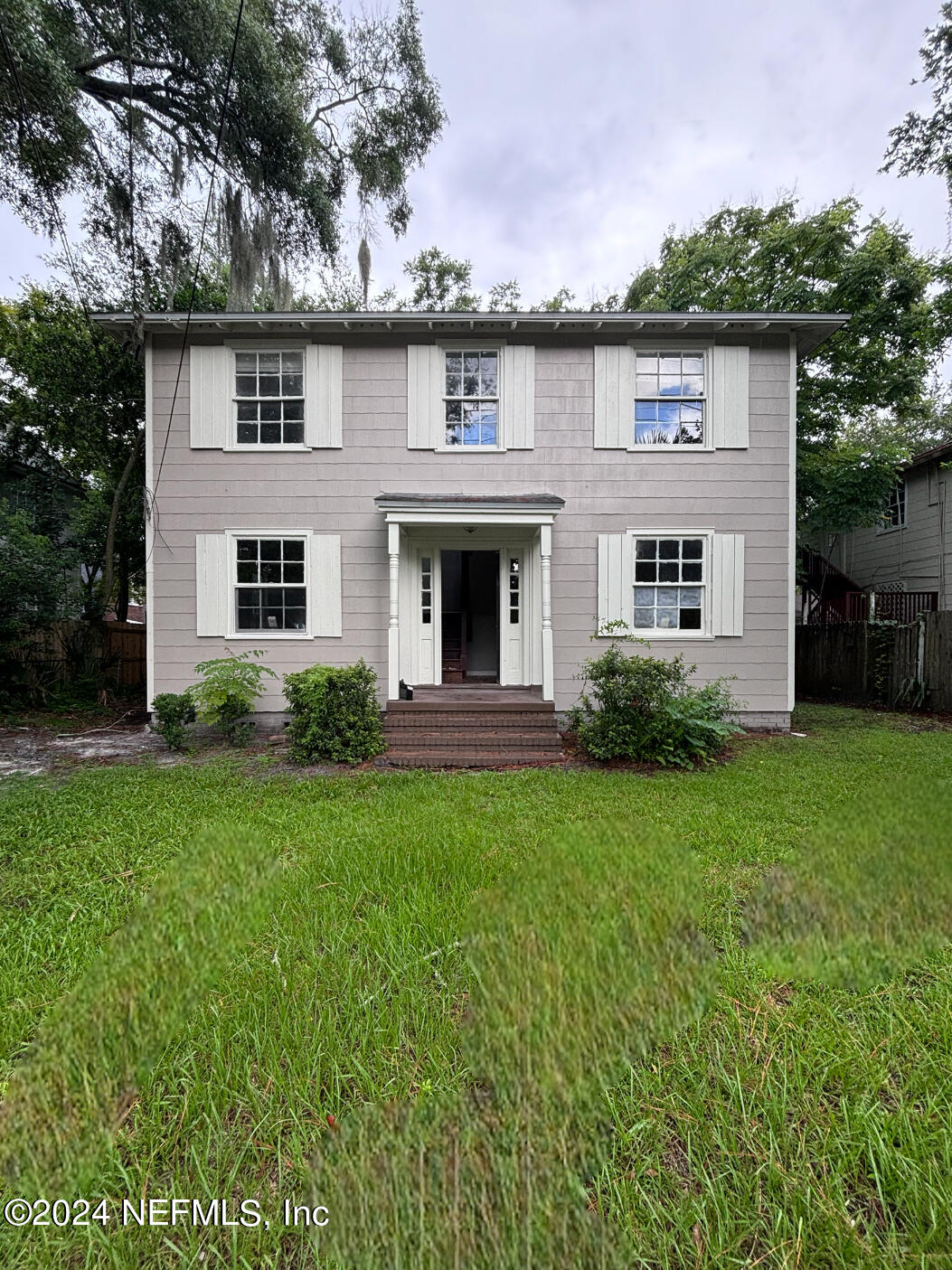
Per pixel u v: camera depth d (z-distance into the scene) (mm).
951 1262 1220
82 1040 1872
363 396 7727
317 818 4113
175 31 7441
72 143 7262
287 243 10219
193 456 7703
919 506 13648
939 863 3166
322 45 9547
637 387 7809
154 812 4262
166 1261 1261
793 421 7703
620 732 6102
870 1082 1684
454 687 7965
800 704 9992
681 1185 1394
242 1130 1566
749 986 2119
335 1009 2031
